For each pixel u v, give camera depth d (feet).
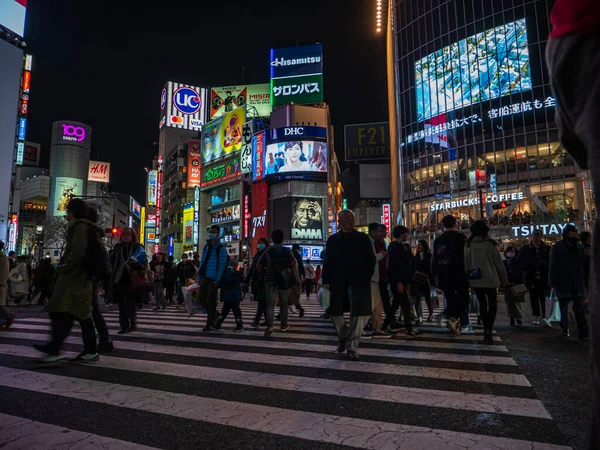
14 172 179.42
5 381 12.58
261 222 146.72
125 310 22.90
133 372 13.74
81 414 9.70
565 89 2.63
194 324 27.12
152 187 313.94
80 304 14.67
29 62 187.21
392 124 176.04
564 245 20.84
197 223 191.52
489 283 18.71
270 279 22.29
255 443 8.04
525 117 115.14
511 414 9.53
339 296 16.31
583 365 14.51
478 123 123.34
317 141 143.84
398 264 21.91
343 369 14.11
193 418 9.41
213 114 221.05
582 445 7.82
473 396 10.94
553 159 109.50
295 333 22.88
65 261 14.43
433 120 134.62
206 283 23.66
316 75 161.48
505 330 23.56
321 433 8.50
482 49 124.88
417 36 142.61
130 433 8.55
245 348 18.17
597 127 2.26
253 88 221.05
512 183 114.73
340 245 16.38
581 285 20.13
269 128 163.63
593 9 2.40
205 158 194.39
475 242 19.45
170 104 305.73
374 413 9.68
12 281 44.98
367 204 214.69
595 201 2.29
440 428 8.72
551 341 19.58
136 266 23.27
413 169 139.44
